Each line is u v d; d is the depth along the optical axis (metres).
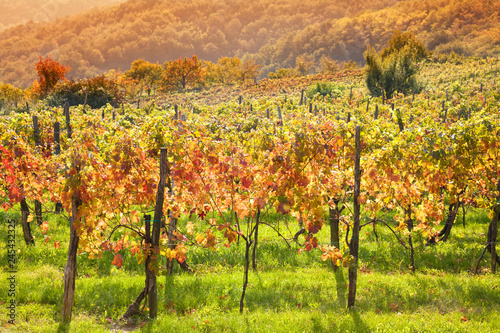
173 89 102.19
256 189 9.49
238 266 11.06
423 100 34.28
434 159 9.80
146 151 9.14
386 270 11.03
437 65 72.81
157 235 7.64
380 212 14.80
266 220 14.39
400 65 48.44
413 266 10.78
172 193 9.86
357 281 9.84
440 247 12.20
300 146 8.35
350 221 8.98
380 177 10.15
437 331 7.15
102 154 11.03
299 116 11.40
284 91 58.75
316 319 7.67
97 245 8.34
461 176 10.38
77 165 7.78
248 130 17.20
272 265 11.13
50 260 10.64
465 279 9.86
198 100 57.72
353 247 8.46
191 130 9.50
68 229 12.84
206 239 9.01
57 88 49.53
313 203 8.32
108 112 31.83
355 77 66.81
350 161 10.29
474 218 14.72
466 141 9.70
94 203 7.62
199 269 10.80
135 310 7.88
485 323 7.47
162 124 9.38
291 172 8.53
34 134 12.38
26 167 10.08
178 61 101.62
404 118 21.33
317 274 10.37
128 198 8.91
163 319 7.63
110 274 10.16
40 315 7.68
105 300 8.40
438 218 10.32
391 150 9.61
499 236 12.94
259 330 7.27
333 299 8.87
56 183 10.64
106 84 50.09
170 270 10.17
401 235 13.10
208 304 8.60
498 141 9.83
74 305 8.18
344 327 7.36
